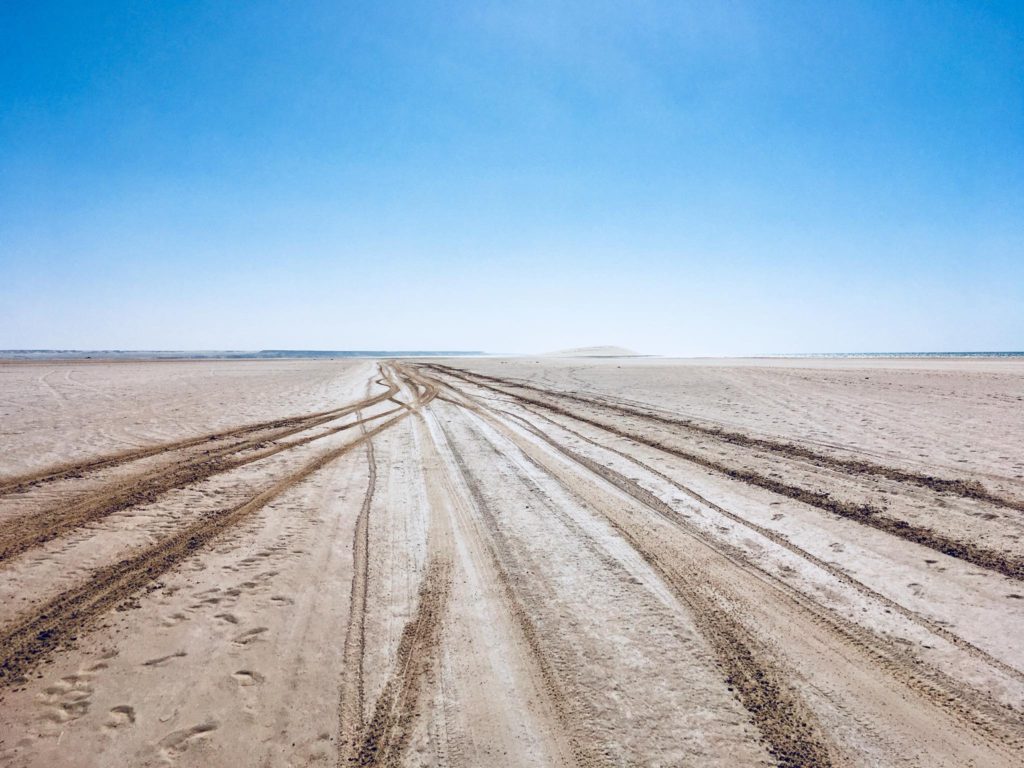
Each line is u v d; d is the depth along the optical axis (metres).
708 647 3.63
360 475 8.27
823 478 7.48
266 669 3.40
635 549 5.29
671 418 12.64
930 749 2.71
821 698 3.10
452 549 5.34
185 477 8.16
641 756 2.66
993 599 4.19
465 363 47.03
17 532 5.85
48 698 3.12
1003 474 7.31
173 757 2.67
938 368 23.44
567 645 3.66
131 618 4.02
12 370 35.09
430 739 2.80
